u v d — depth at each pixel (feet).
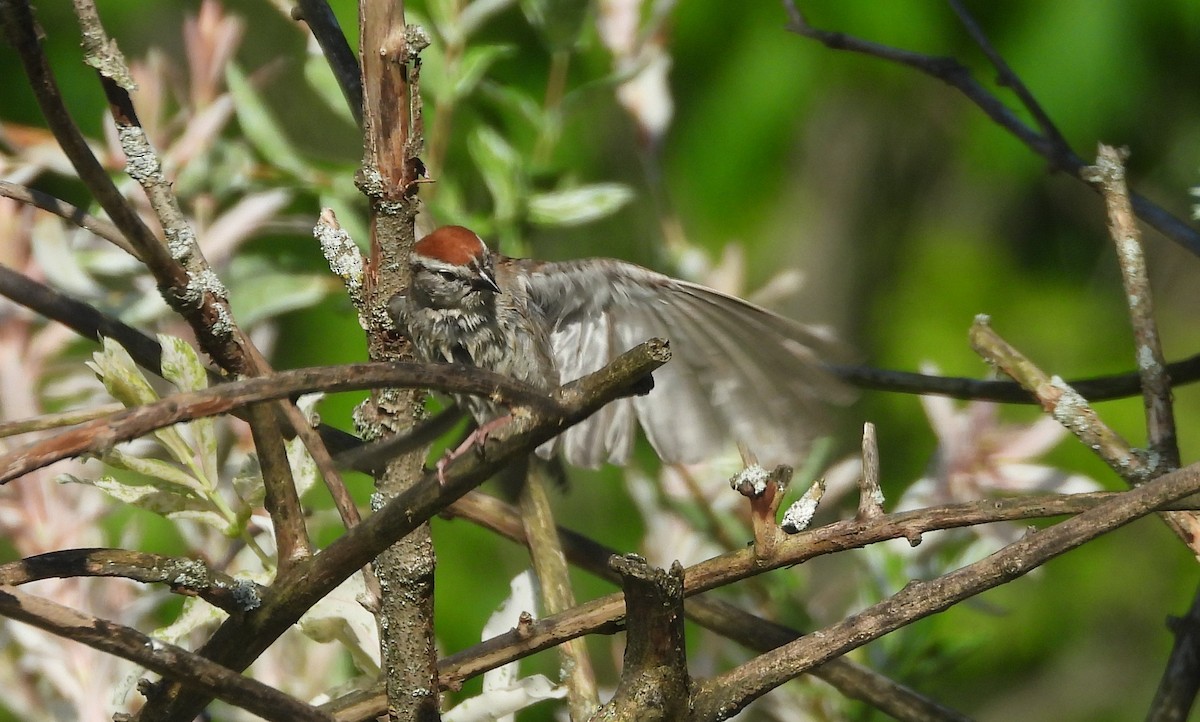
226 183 29.81
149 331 28.53
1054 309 54.70
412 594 15.93
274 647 23.63
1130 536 52.42
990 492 27.84
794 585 29.17
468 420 24.63
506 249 29.76
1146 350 19.80
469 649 16.88
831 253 54.85
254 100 29.73
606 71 44.34
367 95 16.21
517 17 43.98
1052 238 55.52
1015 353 20.02
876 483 16.39
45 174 42.16
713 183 50.57
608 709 14.06
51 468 23.49
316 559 15.24
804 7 49.88
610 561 13.85
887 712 21.22
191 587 15.33
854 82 53.67
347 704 17.16
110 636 14.25
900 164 55.42
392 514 14.57
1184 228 24.59
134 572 15.17
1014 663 51.13
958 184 55.67
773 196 51.01
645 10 38.06
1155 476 18.85
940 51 49.75
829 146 54.95
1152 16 49.42
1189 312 54.65
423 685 16.03
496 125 33.99
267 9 47.01
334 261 16.75
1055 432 27.99
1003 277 55.42
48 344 26.32
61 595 22.53
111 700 19.81
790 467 16.52
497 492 26.02
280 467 15.78
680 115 50.80
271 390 12.46
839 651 15.07
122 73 15.52
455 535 44.04
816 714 26.96
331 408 43.19
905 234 55.72
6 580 14.83
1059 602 51.80
